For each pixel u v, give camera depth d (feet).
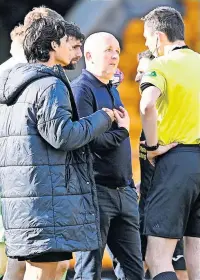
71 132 61.46
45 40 64.59
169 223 69.67
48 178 61.82
